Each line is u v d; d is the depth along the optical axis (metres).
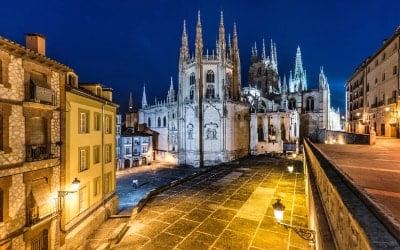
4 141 13.78
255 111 72.62
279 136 69.50
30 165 15.40
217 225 15.31
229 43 73.94
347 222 4.15
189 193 22.42
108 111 27.66
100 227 23.78
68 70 19.25
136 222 16.00
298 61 113.69
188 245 13.00
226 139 63.03
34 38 17.88
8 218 13.87
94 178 23.72
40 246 16.44
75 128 20.45
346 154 15.91
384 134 40.09
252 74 100.38
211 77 65.31
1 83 13.73
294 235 13.75
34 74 16.33
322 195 8.03
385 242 2.62
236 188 23.95
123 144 68.44
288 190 22.98
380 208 3.60
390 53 38.38
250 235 13.88
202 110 63.25
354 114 59.69
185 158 66.12
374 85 45.28
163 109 83.25
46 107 16.23
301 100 83.25
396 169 10.20
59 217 17.80
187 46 70.62
